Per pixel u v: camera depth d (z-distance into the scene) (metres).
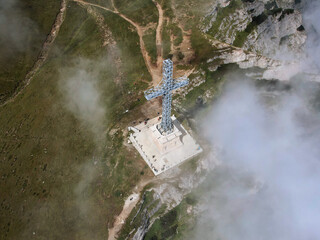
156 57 105.06
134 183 74.56
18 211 77.44
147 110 90.38
